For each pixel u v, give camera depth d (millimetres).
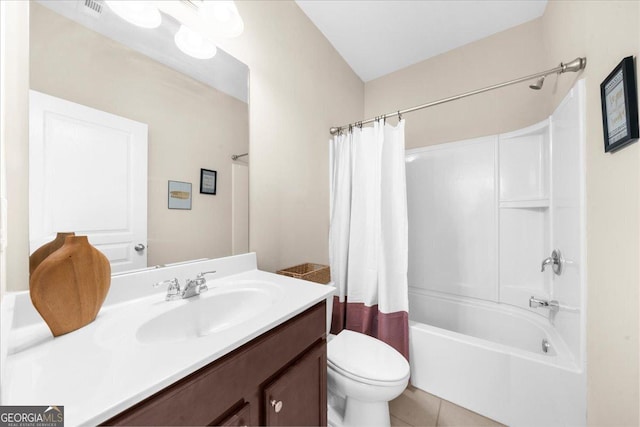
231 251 1196
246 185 1268
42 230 674
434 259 2074
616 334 810
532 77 1212
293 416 770
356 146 1688
